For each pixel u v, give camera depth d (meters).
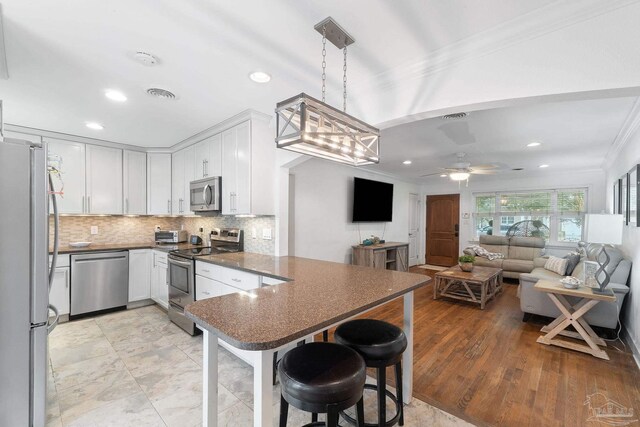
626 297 3.17
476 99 1.70
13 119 2.93
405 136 3.51
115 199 3.88
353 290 1.63
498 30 1.56
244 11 1.43
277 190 3.01
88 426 1.73
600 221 2.77
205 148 3.46
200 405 1.93
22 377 1.56
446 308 4.06
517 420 1.81
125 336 2.98
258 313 1.23
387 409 1.91
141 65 1.91
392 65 1.92
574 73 1.43
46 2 1.35
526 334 3.15
